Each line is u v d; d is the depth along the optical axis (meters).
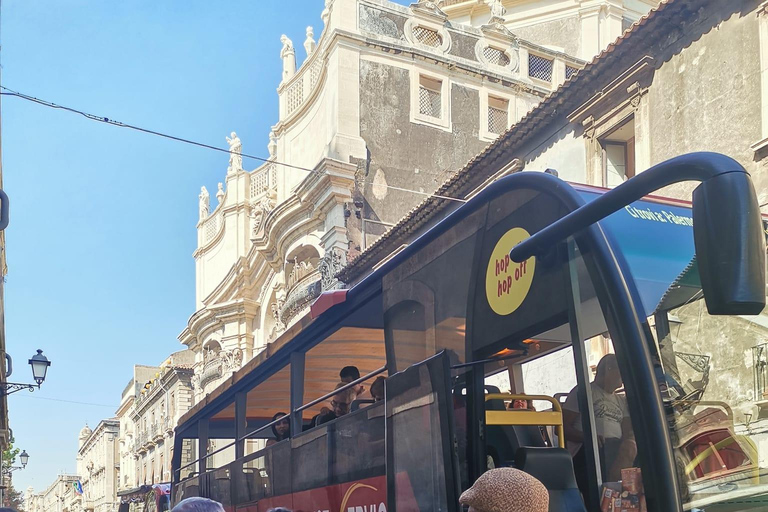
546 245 4.23
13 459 51.50
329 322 7.83
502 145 18.48
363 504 6.45
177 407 53.44
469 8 34.94
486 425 5.01
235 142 43.41
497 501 2.95
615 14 32.75
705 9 13.42
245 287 39.53
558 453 4.46
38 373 21.52
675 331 4.01
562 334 5.16
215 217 45.81
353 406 7.50
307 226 29.64
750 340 4.01
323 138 29.66
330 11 29.02
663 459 3.68
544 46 32.22
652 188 3.44
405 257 6.15
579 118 16.36
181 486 15.16
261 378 10.25
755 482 3.80
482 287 5.09
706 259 2.96
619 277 4.04
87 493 104.75
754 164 12.34
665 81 14.19
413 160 28.44
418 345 5.79
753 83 12.50
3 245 24.95
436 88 29.42
